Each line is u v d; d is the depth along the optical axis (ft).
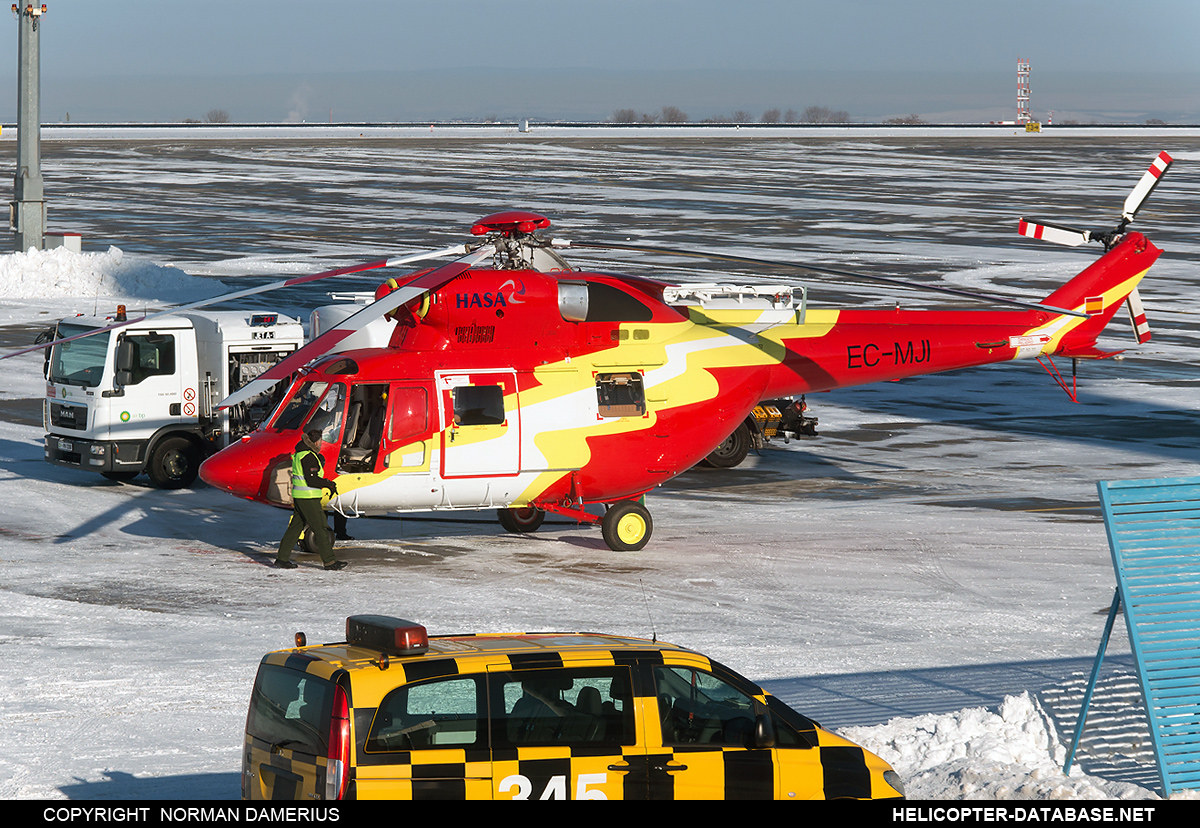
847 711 115.75
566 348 179.22
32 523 193.36
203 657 131.54
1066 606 157.17
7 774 98.27
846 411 315.17
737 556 181.16
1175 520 98.78
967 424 298.56
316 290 473.26
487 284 173.17
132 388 214.90
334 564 170.40
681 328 185.68
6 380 323.98
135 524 195.21
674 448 183.73
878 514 210.38
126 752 104.12
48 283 460.96
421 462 172.45
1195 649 96.94
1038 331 206.18
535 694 66.90
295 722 66.13
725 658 133.39
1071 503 219.20
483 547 185.98
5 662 128.57
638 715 68.33
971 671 129.59
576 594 159.74
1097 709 111.96
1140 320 213.46
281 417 175.52
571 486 180.14
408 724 63.87
